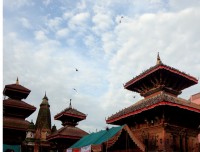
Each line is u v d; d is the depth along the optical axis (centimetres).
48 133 8406
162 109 2509
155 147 2511
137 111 2695
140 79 3116
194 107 2669
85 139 3084
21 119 4950
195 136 2855
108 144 2359
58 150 4459
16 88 5103
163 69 2808
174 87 3056
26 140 7356
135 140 2478
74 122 4853
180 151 2550
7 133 4603
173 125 2591
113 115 3244
